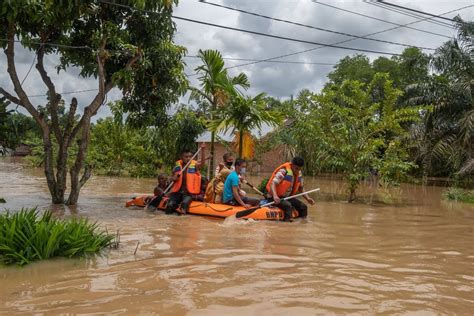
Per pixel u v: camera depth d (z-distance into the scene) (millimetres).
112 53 11133
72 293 4262
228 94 13344
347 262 5742
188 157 10312
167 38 12016
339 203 13242
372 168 15133
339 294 4406
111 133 25453
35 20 9195
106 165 25625
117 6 10664
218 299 4148
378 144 13758
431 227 8977
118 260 5523
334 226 8688
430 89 22172
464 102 21844
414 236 7871
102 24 10688
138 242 6613
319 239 7266
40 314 3705
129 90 12453
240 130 13398
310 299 4223
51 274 4879
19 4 8492
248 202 9875
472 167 17984
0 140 10430
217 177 10156
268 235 7453
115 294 4246
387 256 6195
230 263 5480
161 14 10742
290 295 4324
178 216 9484
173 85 12516
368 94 14117
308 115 14844
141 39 11266
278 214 9172
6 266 5145
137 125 13273
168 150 20688
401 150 14625
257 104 13273
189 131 19344
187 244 6562
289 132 25328
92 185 17594
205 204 9648
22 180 18547
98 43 10930
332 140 14125
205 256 5812
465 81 21359
